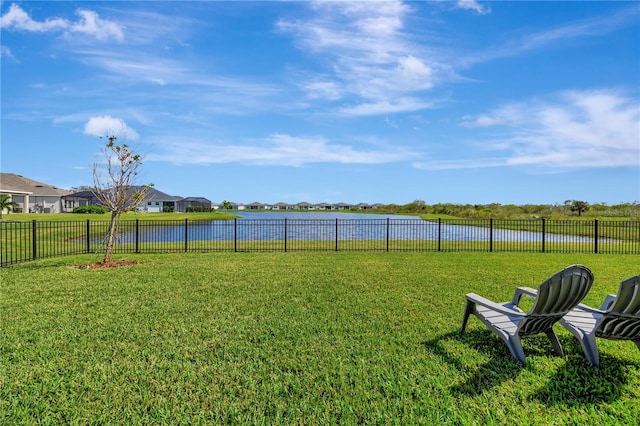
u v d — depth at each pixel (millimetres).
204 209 69938
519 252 11844
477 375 3092
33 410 2549
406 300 5535
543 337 3977
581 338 3324
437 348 3680
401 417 2486
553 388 2893
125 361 3344
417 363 3334
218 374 3096
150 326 4309
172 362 3326
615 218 26797
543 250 12234
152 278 7164
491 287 6438
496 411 2553
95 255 10750
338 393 2803
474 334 4082
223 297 5688
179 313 4836
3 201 32562
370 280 7008
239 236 22500
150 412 2529
